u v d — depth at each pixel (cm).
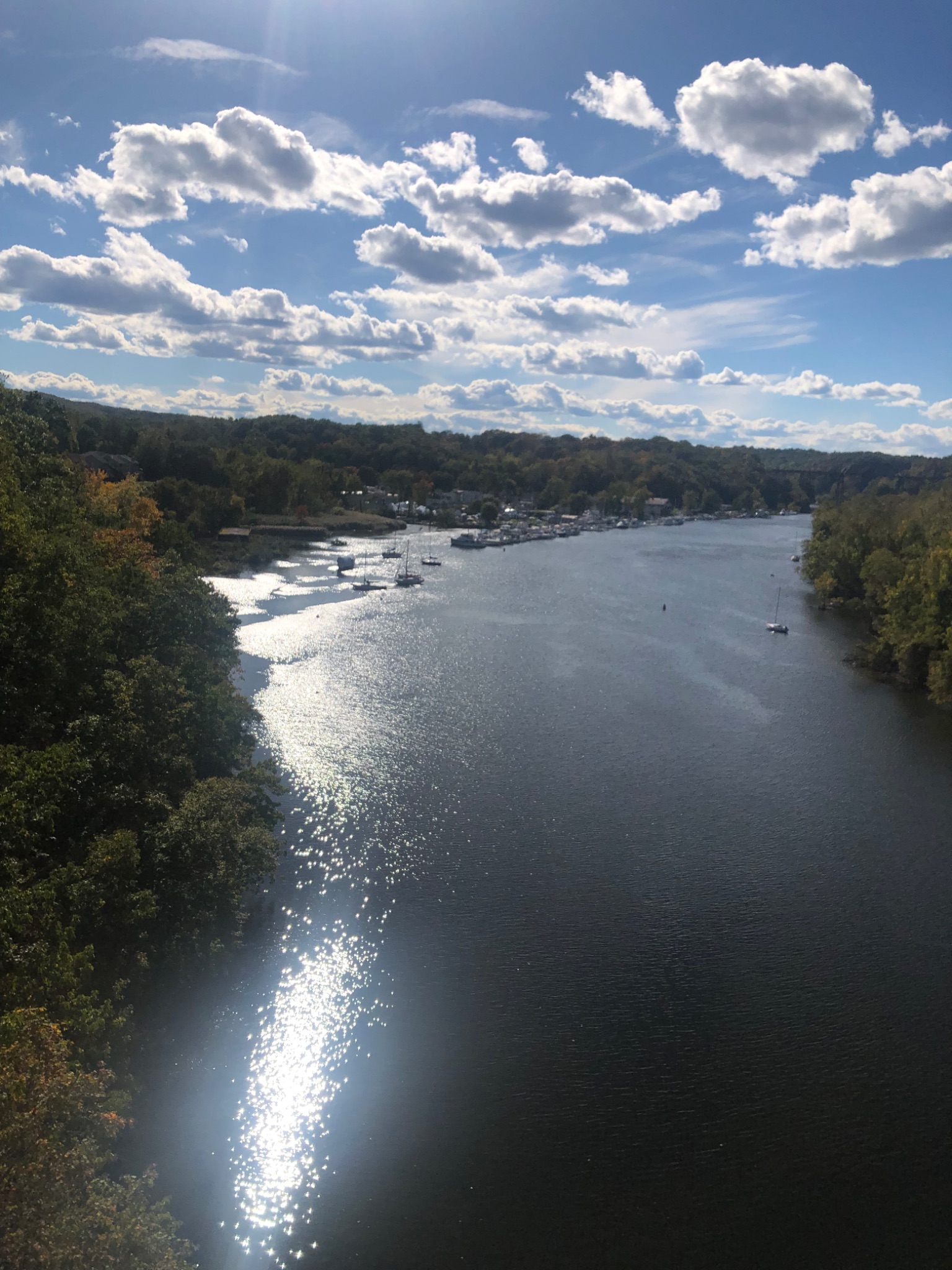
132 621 5934
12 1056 2183
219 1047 4141
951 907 5591
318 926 5112
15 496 5884
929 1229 3428
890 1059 4284
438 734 8344
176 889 4238
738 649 12625
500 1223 3378
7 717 4131
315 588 16650
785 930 5275
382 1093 3953
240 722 6475
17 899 3045
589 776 7431
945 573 10344
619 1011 4528
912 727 9094
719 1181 3600
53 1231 1998
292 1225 3328
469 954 4931
